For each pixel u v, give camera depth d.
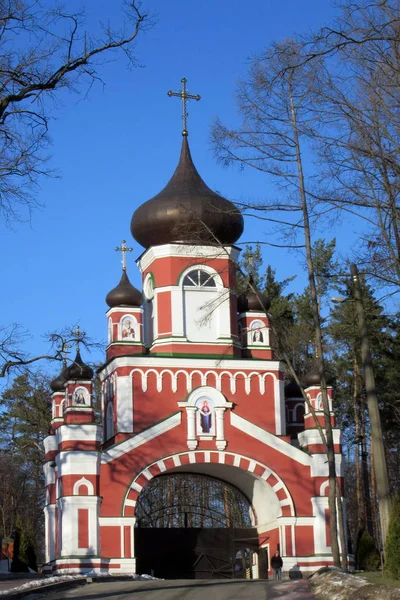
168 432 52.56
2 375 33.47
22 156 29.16
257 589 32.62
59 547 50.44
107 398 56.03
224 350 55.19
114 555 49.91
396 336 65.06
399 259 31.28
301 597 29.34
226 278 56.31
